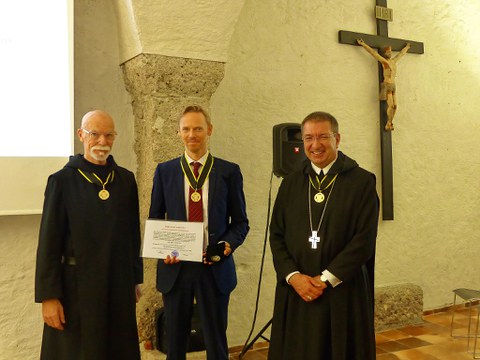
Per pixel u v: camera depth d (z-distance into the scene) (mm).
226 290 2553
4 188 2838
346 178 2334
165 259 2434
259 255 3854
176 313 2514
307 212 2355
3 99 2818
